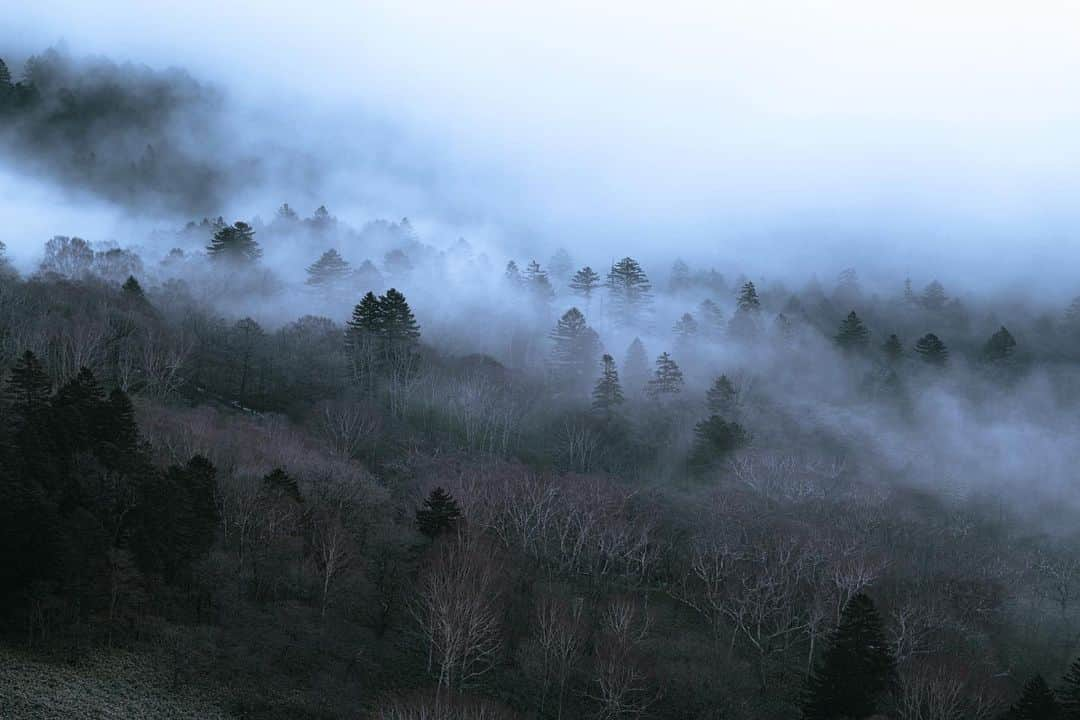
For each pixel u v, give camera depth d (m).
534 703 64.25
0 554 58.81
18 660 55.00
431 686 63.53
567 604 78.19
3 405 77.06
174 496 67.56
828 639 77.94
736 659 75.31
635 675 65.62
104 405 75.31
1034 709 62.84
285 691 59.44
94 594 60.91
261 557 73.25
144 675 57.12
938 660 72.31
